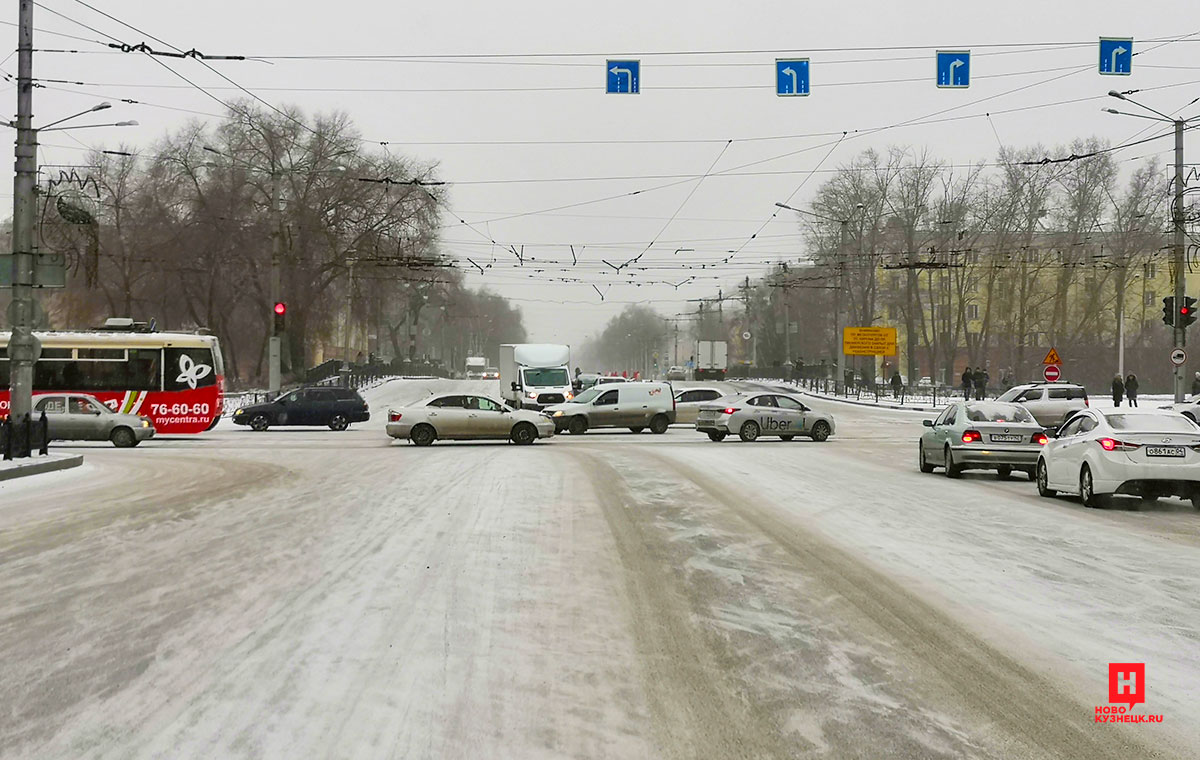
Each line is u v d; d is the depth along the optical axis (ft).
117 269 215.31
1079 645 24.36
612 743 17.65
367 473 70.28
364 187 200.54
